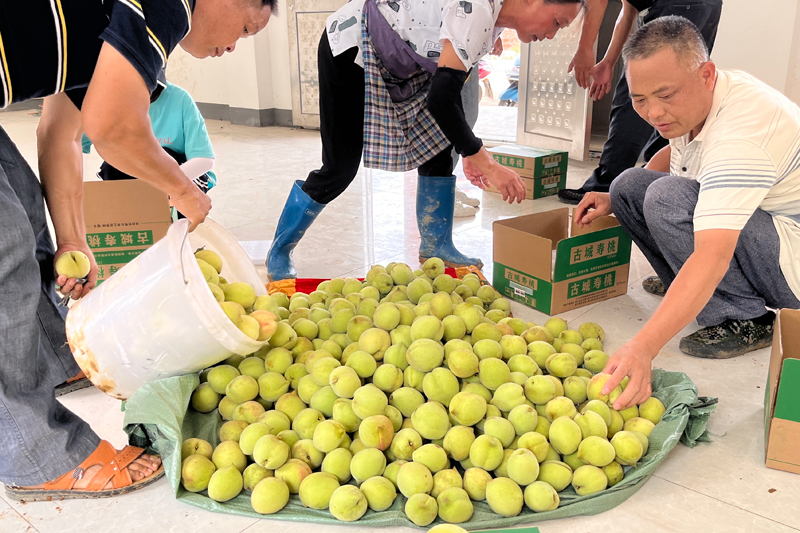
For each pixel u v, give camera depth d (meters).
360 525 1.19
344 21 2.13
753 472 1.32
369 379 1.48
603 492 1.22
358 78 2.16
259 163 4.94
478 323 1.64
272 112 7.07
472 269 2.36
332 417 1.38
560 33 4.64
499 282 2.26
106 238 2.12
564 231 2.42
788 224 1.69
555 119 4.93
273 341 1.53
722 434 1.46
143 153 1.15
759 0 3.66
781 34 3.63
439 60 1.95
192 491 1.28
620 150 3.41
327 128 2.23
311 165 4.83
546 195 3.81
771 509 1.21
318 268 2.59
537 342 1.60
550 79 4.86
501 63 8.78
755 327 1.82
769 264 1.73
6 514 1.24
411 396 1.37
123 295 1.35
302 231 2.42
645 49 1.51
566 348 1.65
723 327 1.82
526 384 1.40
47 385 1.22
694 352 1.81
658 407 1.41
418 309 1.65
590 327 1.79
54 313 1.42
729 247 1.39
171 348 1.36
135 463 1.31
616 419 1.37
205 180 2.57
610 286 2.22
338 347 1.58
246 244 2.86
